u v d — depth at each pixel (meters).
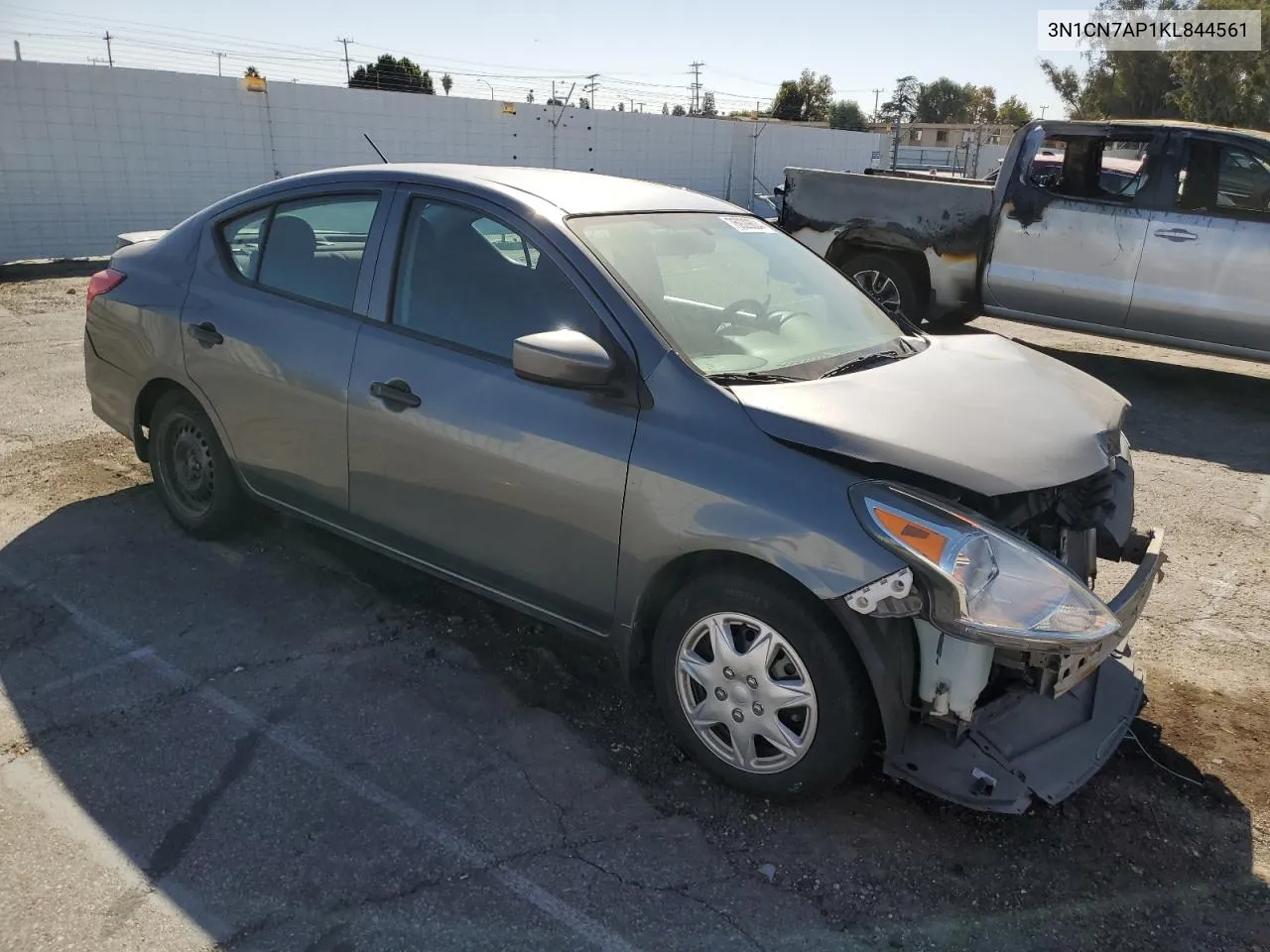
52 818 2.68
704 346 3.05
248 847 2.60
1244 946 2.39
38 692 3.28
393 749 3.05
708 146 27.64
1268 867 2.66
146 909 2.38
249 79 18.16
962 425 2.75
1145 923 2.46
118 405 4.58
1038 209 8.05
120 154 16.78
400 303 3.49
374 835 2.66
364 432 3.51
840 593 2.49
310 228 3.86
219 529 4.39
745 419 2.74
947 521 2.47
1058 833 2.77
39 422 6.25
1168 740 3.24
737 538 2.63
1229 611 4.22
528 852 2.63
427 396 3.30
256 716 3.19
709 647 2.88
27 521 4.67
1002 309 8.48
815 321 3.50
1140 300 7.74
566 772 2.97
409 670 3.50
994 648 2.57
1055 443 2.76
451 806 2.79
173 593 4.00
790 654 2.66
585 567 3.02
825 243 9.19
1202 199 7.48
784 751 2.72
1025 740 2.82
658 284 3.19
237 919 2.36
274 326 3.81
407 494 3.44
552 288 3.14
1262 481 5.94
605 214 3.42
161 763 2.94
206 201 18.06
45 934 2.29
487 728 3.18
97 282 4.61
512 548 3.20
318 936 2.32
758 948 2.34
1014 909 2.49
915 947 2.36
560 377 2.79
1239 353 7.52
